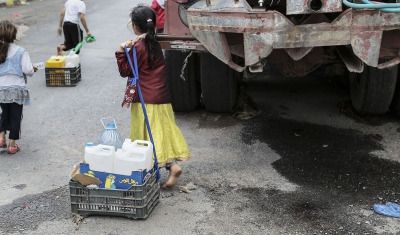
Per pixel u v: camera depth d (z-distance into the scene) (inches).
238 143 249.0
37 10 634.2
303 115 283.6
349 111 283.6
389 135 257.1
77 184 179.5
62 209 190.7
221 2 192.9
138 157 177.8
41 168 224.1
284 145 246.7
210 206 191.8
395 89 269.4
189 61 267.0
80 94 324.8
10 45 230.7
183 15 228.2
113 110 295.4
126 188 178.9
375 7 177.8
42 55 419.5
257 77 347.9
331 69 258.2
